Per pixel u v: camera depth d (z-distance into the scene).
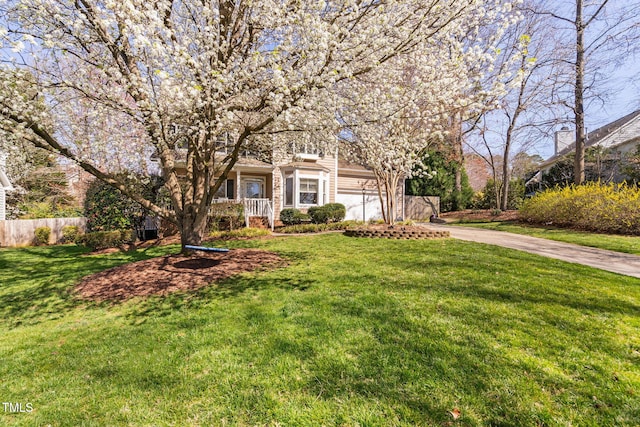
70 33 4.25
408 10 4.55
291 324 3.20
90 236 8.91
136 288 4.67
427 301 3.72
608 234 9.29
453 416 1.89
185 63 4.07
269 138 6.93
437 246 7.50
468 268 5.24
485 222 14.66
